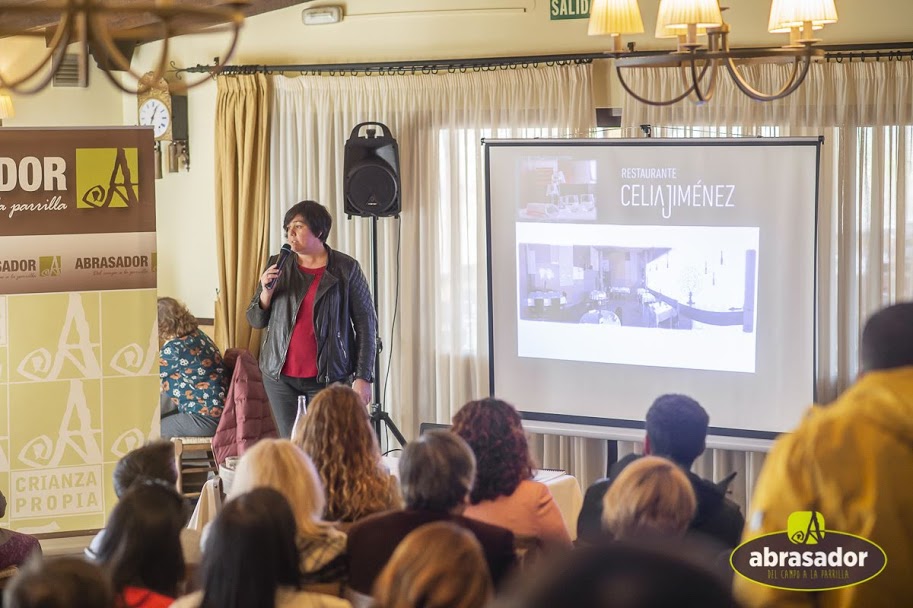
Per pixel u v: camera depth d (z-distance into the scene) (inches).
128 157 177.2
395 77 252.5
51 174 174.4
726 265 219.3
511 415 129.5
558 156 229.5
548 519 126.6
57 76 301.4
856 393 63.2
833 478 60.4
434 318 256.4
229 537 83.1
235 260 268.7
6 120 299.6
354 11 256.7
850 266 223.3
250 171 264.7
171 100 281.9
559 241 231.0
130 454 130.6
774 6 136.9
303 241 226.5
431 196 252.7
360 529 108.8
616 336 228.5
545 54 242.2
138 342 180.9
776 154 214.5
